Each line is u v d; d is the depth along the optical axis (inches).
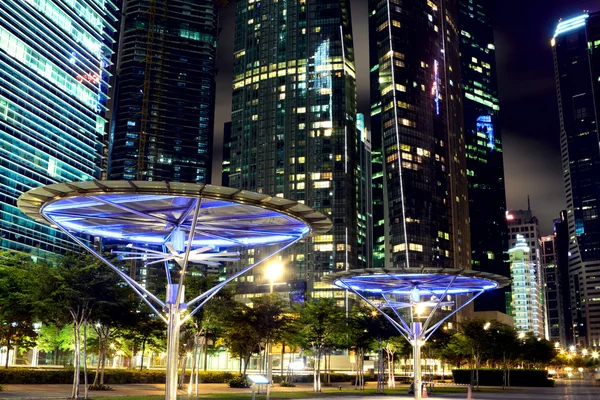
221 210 1133.7
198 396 1907.0
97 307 1674.5
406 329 1966.0
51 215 1186.0
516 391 3280.0
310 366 5142.7
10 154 7145.7
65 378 2420.0
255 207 1095.6
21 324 2063.2
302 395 2191.2
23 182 7362.2
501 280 1921.8
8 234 6993.1
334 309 2770.7
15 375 2234.3
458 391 3152.1
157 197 1034.1
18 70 7406.5
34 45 7746.1
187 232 1337.4
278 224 1264.8
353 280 1993.1
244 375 2844.5
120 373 2691.9
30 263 1924.2
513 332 4055.1
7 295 1804.9
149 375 2881.4
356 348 3073.3
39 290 1625.2
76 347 1599.4
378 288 2159.2
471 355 4298.7
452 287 2121.1
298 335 2748.5
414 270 1828.2
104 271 1649.9
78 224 1277.1
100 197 1046.4
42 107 7854.3
